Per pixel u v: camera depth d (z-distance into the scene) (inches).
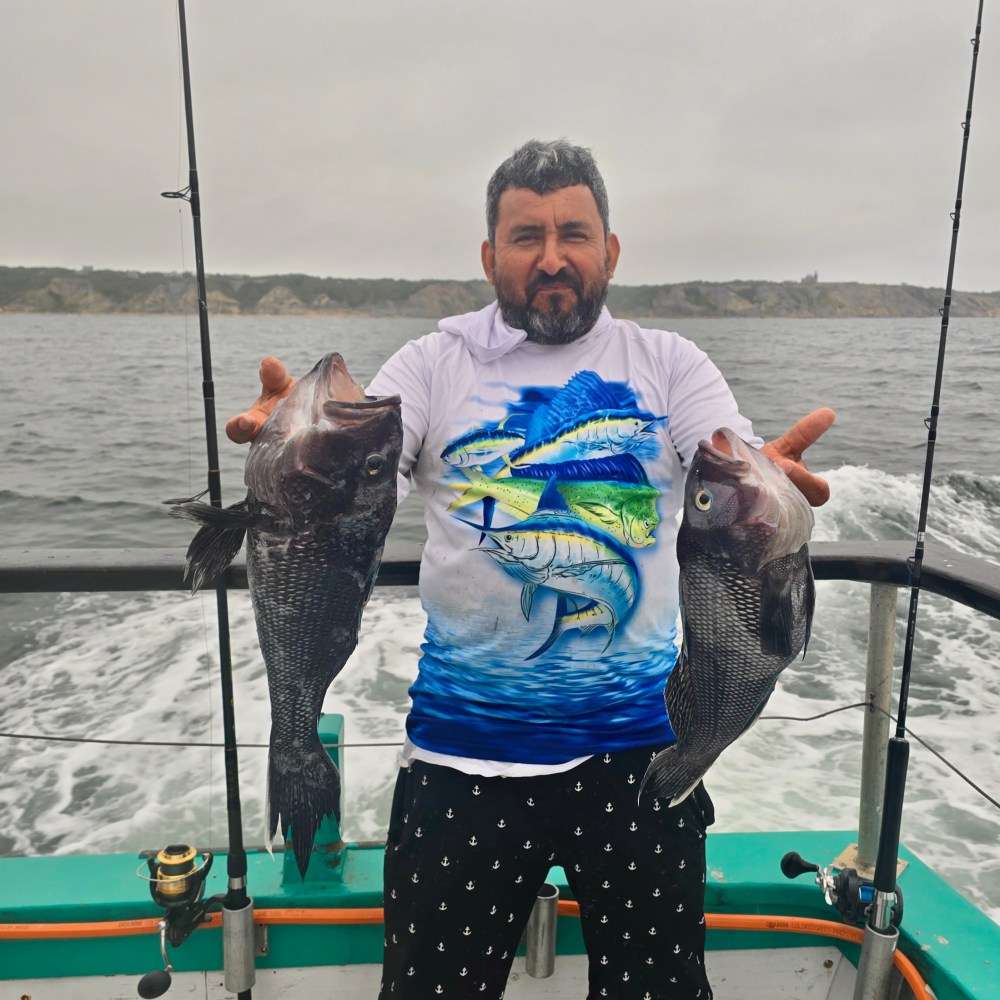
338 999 77.9
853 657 263.1
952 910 76.4
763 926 78.4
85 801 186.5
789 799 187.6
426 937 62.2
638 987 64.6
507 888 62.9
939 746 211.0
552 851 64.2
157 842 172.2
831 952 80.4
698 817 65.5
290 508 57.1
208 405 61.9
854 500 450.6
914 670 253.4
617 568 62.7
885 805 67.9
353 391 59.3
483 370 64.3
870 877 78.5
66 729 216.7
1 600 306.2
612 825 63.0
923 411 754.8
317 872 77.2
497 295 64.7
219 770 197.3
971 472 518.0
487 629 63.2
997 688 242.1
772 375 1030.4
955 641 273.7
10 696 234.5
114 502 451.5
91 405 787.4
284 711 60.7
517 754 62.5
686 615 59.7
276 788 60.8
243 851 70.1
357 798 181.5
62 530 404.5
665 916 63.4
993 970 69.9
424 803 63.3
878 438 632.4
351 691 229.6
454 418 64.3
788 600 57.2
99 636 274.8
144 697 234.1
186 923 70.0
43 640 272.2
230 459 550.6
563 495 62.8
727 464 56.6
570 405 63.6
